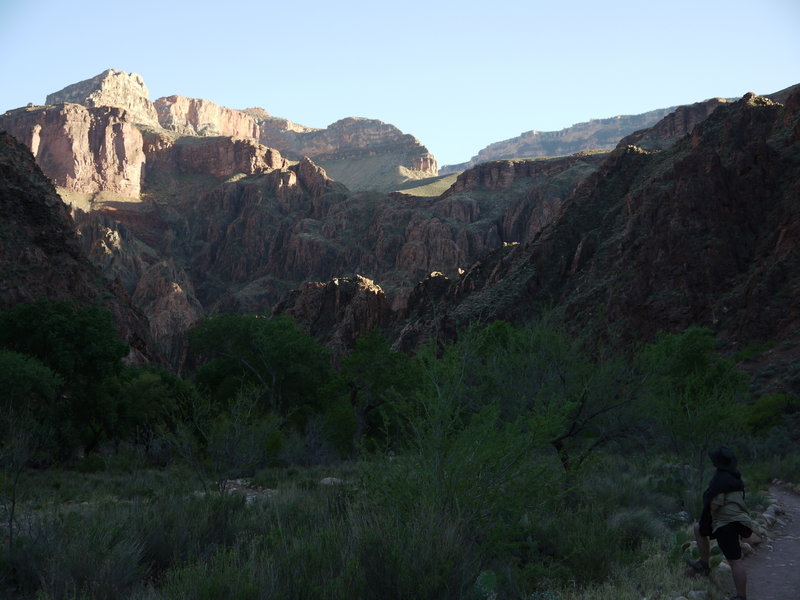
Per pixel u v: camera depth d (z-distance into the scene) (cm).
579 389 1427
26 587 680
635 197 8944
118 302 8494
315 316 14438
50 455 2900
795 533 1123
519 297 9025
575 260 9256
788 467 2302
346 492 1011
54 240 7675
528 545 795
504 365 1401
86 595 613
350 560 617
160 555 789
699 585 720
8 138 8594
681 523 1193
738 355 5622
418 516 675
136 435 4062
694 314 6719
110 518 902
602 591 691
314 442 3050
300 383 4569
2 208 7369
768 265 6475
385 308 13238
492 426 792
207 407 1711
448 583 583
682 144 10325
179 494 1066
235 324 4719
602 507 1032
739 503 680
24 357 3341
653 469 1769
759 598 700
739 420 1492
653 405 1477
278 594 566
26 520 898
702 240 7325
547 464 823
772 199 7688
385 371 3519
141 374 4500
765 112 8962
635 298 7181
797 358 4909
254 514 1002
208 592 570
